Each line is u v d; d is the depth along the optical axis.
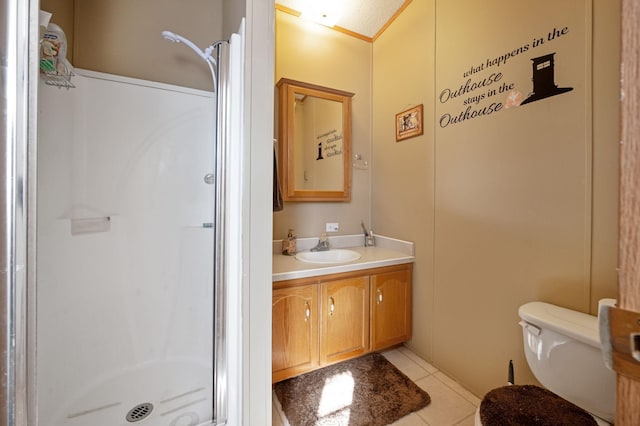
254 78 1.08
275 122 2.12
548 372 1.10
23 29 0.45
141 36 1.58
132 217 1.40
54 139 1.18
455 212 1.74
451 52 1.75
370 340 1.90
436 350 1.88
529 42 1.33
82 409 1.23
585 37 1.13
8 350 0.45
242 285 1.09
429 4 1.90
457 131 1.71
